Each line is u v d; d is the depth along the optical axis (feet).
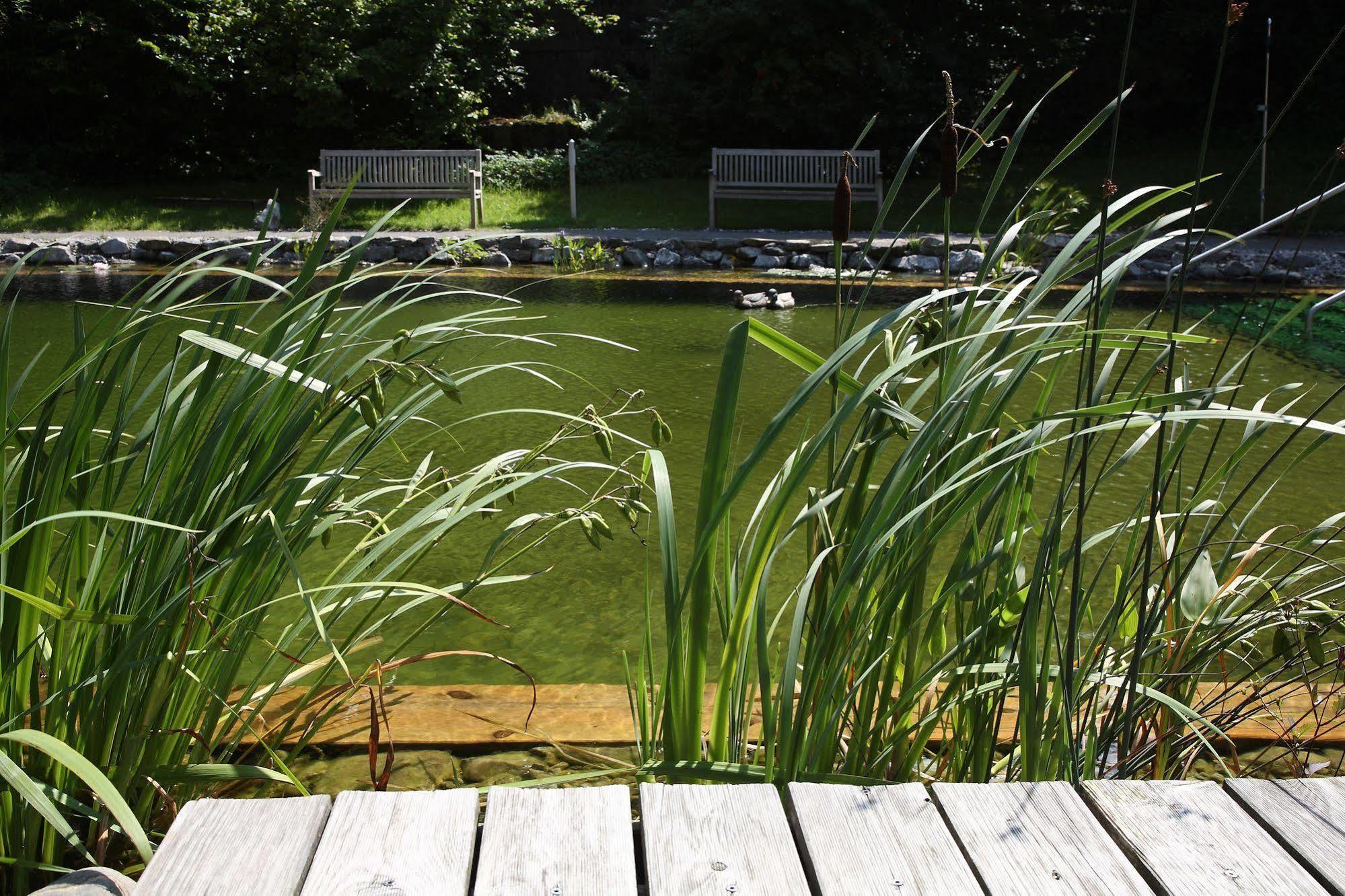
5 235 39.68
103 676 5.08
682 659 5.20
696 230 43.80
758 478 15.05
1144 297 31.60
